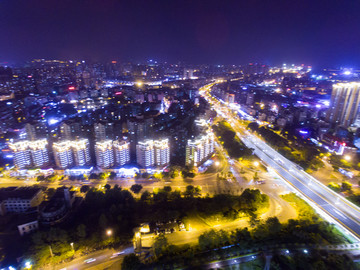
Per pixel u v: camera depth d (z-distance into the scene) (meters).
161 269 147.88
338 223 183.00
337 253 157.62
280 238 169.62
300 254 156.00
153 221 189.88
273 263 150.00
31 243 168.50
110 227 181.75
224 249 162.62
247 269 149.12
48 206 191.88
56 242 168.00
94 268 152.88
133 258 150.75
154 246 159.88
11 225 187.62
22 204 197.88
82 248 166.88
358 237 169.38
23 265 151.38
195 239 173.50
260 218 192.38
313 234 171.25
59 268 152.88
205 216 193.62
